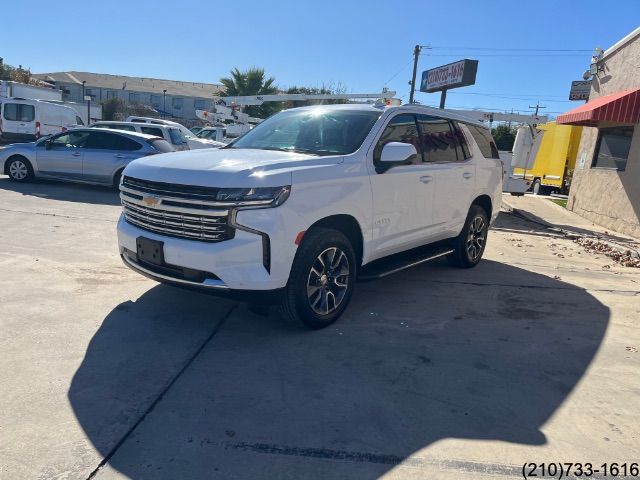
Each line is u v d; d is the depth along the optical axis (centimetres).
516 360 407
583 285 642
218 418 304
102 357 371
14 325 414
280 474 259
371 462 272
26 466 254
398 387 353
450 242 639
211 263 380
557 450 292
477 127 682
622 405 346
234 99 2112
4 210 877
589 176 1342
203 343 405
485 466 274
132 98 7219
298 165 411
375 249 486
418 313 501
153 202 405
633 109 1062
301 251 409
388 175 484
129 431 287
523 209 1407
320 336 431
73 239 704
